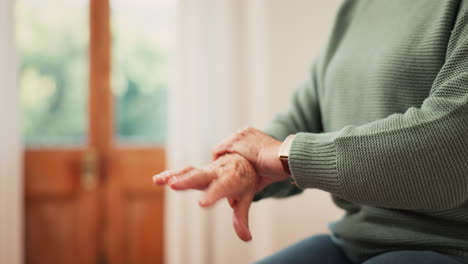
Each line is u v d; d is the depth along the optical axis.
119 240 1.88
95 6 1.86
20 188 1.69
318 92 0.82
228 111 1.87
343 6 0.82
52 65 1.85
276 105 1.94
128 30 1.91
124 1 1.91
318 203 1.96
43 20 1.84
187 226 1.81
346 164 0.50
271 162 0.59
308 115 0.82
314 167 0.52
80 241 1.84
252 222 1.86
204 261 1.86
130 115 1.92
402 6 0.65
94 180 1.85
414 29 0.60
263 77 1.86
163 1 1.95
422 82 0.59
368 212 0.66
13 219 1.67
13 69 1.67
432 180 0.46
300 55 1.95
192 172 0.56
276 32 1.94
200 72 1.84
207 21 1.86
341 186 0.50
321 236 0.81
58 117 1.85
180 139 1.80
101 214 1.87
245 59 1.90
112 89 1.89
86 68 1.87
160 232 1.91
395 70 0.61
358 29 0.75
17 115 1.68
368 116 0.67
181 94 1.81
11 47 1.67
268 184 0.64
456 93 0.48
